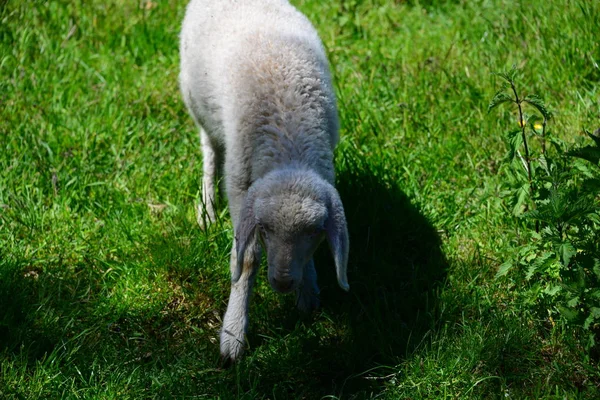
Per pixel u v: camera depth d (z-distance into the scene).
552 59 7.07
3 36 7.91
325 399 4.86
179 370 5.00
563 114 6.58
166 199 6.30
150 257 5.73
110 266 5.73
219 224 5.93
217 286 5.57
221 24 5.64
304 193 4.52
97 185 6.36
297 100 5.00
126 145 6.75
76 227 6.01
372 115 6.88
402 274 5.72
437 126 6.74
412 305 5.43
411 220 6.01
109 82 7.45
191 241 5.79
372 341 5.10
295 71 5.09
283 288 4.54
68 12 8.30
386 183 6.25
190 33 5.93
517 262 5.35
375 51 7.81
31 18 8.15
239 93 5.10
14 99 7.09
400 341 5.10
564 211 4.72
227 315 5.14
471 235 5.86
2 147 6.58
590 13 7.26
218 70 5.43
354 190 6.15
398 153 6.53
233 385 4.95
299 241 4.51
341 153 6.50
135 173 6.49
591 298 4.73
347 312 5.38
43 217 6.02
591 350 4.95
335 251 4.56
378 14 8.36
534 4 7.65
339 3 8.48
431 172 6.40
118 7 8.49
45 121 6.90
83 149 6.67
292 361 4.98
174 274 5.66
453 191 6.26
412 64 7.48
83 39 7.99
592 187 4.75
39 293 5.42
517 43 7.40
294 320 5.36
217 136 5.80
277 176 4.64
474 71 7.21
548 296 5.13
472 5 8.12
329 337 5.23
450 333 5.16
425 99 6.99
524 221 5.73
